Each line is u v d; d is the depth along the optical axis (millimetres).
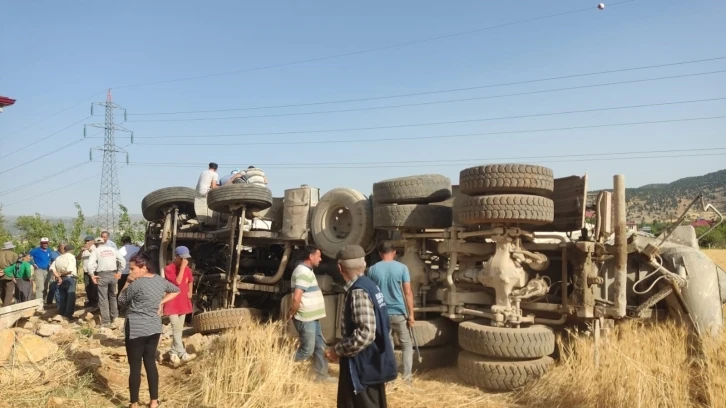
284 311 9680
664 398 5754
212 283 11914
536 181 7453
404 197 8812
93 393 7000
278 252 12430
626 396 5824
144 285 6426
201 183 13195
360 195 10086
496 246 7805
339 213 10688
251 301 11648
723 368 6402
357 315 4395
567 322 8281
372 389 4441
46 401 6562
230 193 10188
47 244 16375
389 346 4457
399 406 6586
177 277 8312
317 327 7465
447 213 8977
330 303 9539
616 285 7410
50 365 7594
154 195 12109
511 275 7598
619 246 7371
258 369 6484
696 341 7758
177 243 13141
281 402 6074
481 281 7918
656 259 8352
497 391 7242
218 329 9828
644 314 8008
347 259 4863
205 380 6586
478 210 7547
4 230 33188
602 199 7742
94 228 26844
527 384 7105
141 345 6391
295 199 10773
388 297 7465
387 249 7617
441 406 6652
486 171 7582
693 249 8398
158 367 8102
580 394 6281
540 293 7801
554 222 8398
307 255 7531
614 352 6621
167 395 6895
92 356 8156
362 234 9789
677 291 7828
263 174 12523
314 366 7418
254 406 6031
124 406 6594
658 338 7020
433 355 8320
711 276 8062
